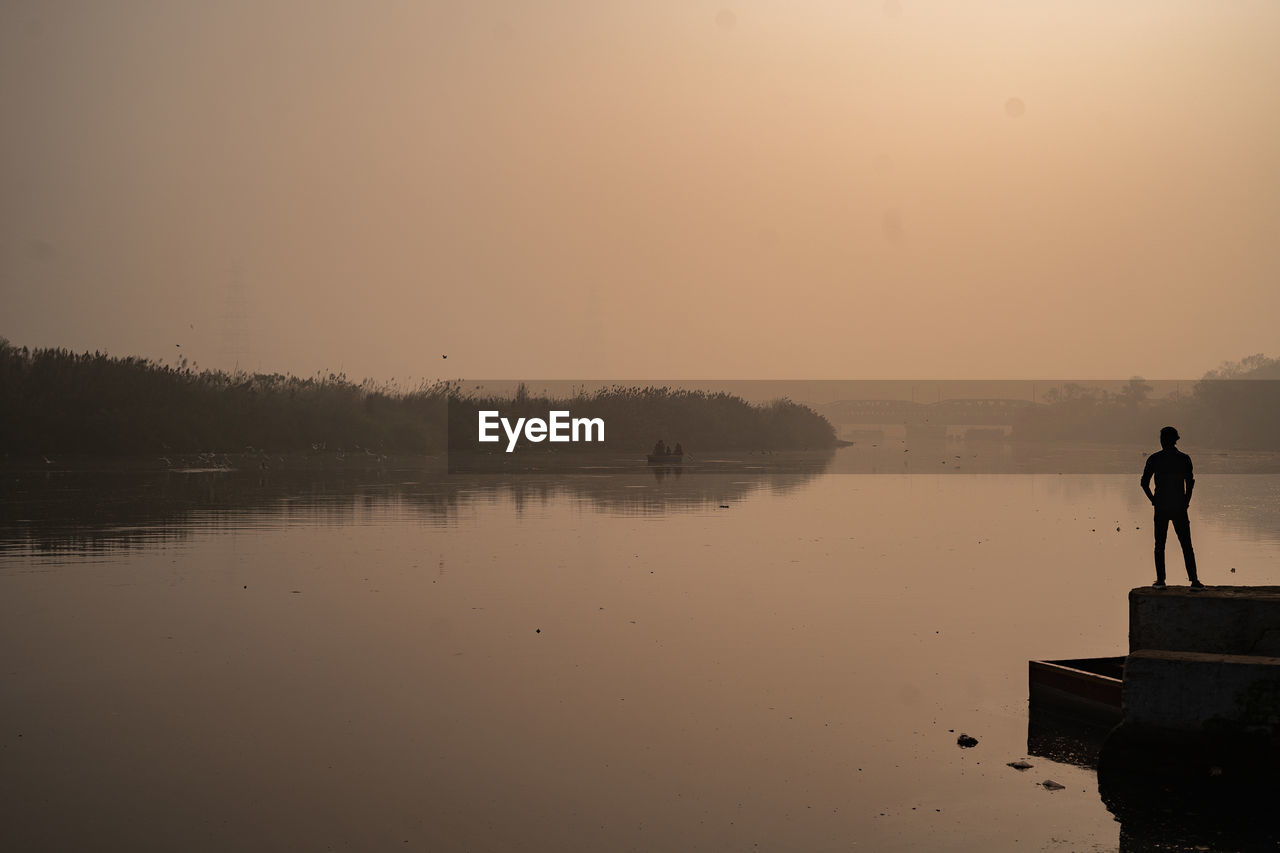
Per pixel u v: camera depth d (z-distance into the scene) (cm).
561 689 1038
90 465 4806
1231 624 884
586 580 1700
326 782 779
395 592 1576
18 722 921
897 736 895
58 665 1119
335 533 2314
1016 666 1134
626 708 972
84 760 823
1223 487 4091
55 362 5522
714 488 3866
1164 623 910
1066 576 1769
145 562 1852
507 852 659
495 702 991
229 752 845
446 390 7781
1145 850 671
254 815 715
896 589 1630
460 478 4309
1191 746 805
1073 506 3225
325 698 1002
